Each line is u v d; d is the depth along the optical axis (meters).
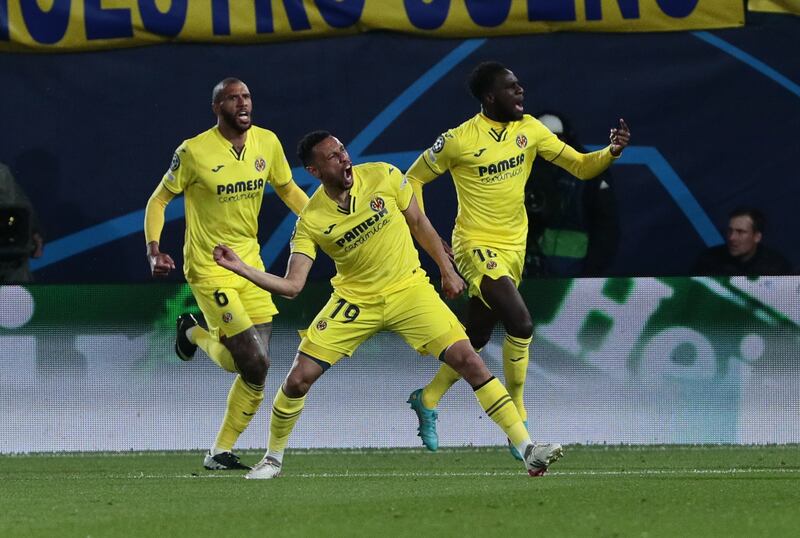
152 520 20.14
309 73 33.75
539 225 33.88
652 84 33.72
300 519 19.95
